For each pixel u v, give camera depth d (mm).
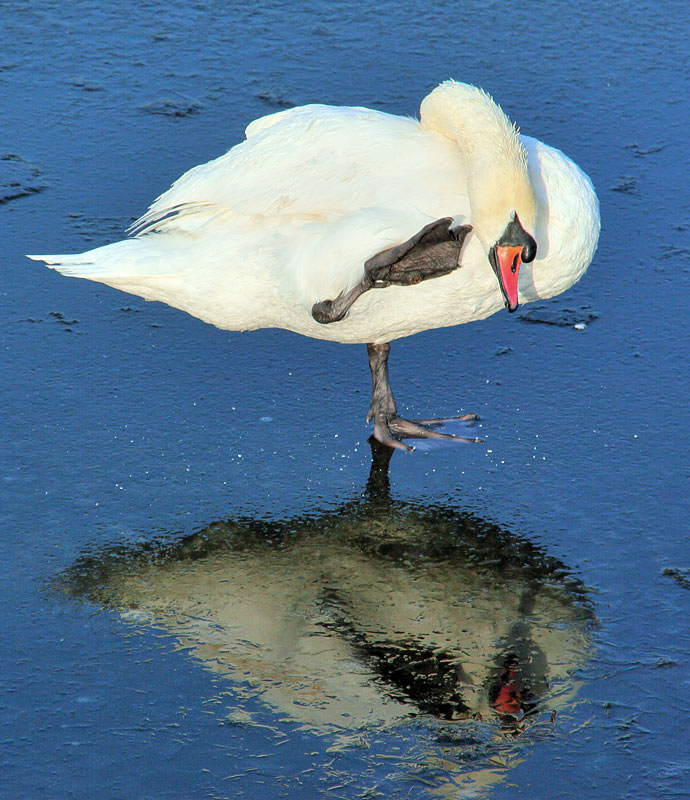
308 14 19969
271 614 9008
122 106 17156
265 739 7816
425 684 8312
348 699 8164
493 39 19297
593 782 7535
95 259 10633
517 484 10594
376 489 10547
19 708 8031
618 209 15125
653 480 10578
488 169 9516
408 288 10016
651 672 8430
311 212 10023
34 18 19578
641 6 20516
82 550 9664
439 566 9578
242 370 12289
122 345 12586
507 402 11820
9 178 15352
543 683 8336
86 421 11312
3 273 13648
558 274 10500
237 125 16750
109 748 7734
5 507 10109
